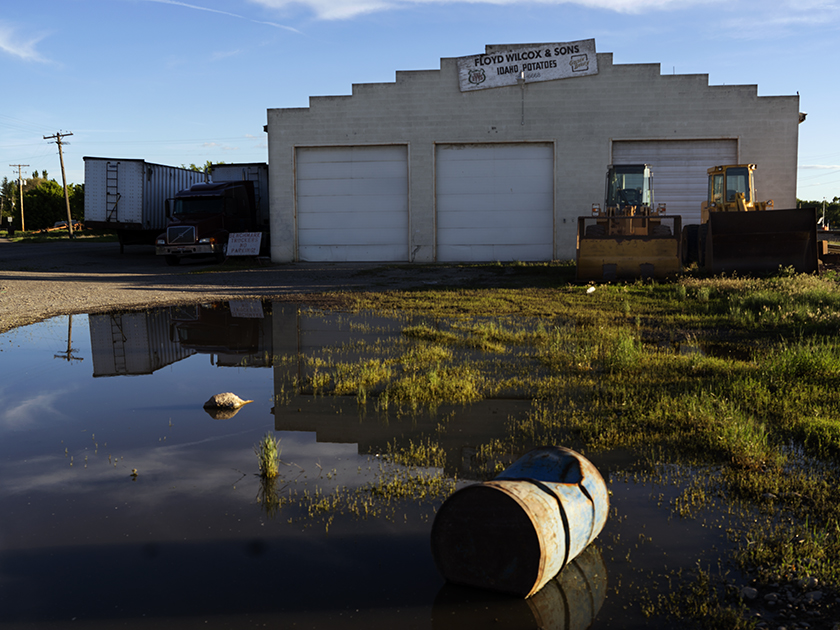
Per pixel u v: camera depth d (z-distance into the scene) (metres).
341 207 26.97
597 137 25.48
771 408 5.55
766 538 3.36
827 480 4.09
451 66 25.91
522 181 26.16
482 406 5.98
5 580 3.14
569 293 14.84
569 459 3.41
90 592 3.03
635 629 2.68
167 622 2.78
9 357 8.75
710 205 18.66
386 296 15.09
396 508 3.85
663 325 10.30
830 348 7.84
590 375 7.06
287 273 22.05
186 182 32.97
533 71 25.58
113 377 7.55
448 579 3.07
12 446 5.13
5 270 22.98
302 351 8.91
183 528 3.64
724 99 24.70
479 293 15.31
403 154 26.58
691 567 3.14
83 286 17.72
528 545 2.90
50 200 99.81
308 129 26.66
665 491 4.00
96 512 3.88
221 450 4.96
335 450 4.89
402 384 6.70
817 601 2.81
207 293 16.06
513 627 2.72
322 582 3.08
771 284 14.18
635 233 17.00
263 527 3.64
